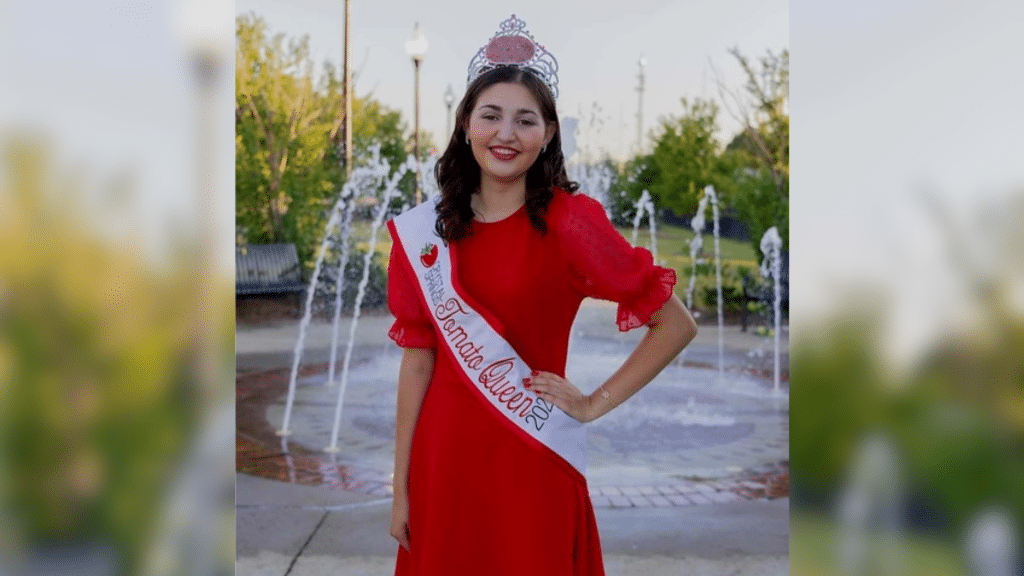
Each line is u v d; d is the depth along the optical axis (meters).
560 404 1.94
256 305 9.38
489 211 2.00
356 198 10.56
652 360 1.96
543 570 1.93
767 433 5.21
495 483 1.94
